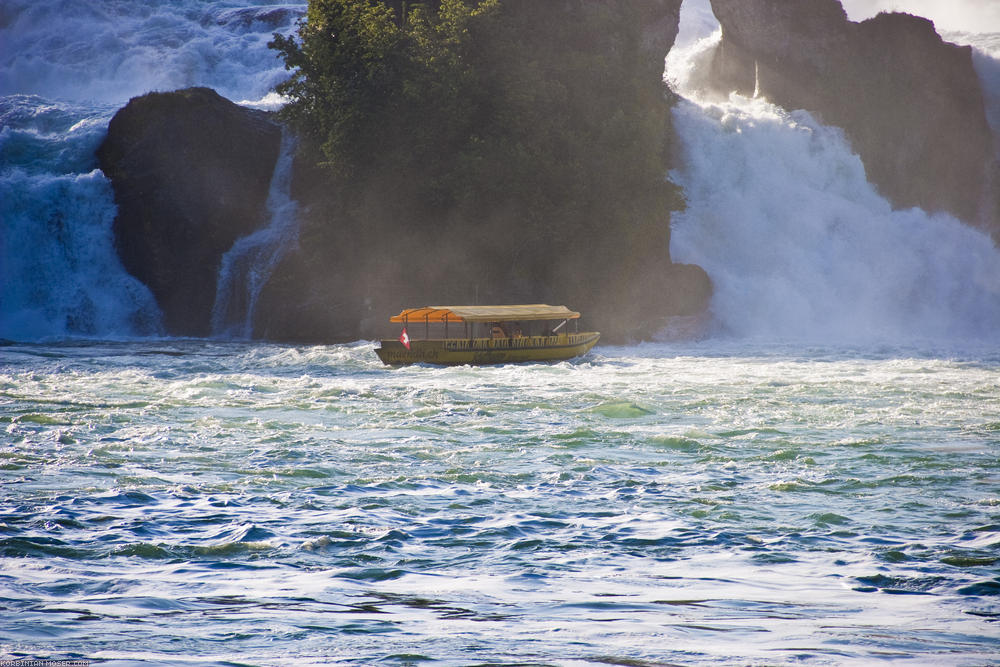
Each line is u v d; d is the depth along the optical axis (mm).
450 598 43094
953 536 57938
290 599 42562
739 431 100438
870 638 35812
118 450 86312
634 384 145125
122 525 58438
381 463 82000
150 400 121188
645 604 41938
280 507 64688
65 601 41500
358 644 34594
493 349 183000
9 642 34281
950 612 40562
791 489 72312
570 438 95750
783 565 50688
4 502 64312
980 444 91938
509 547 54469
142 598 42250
